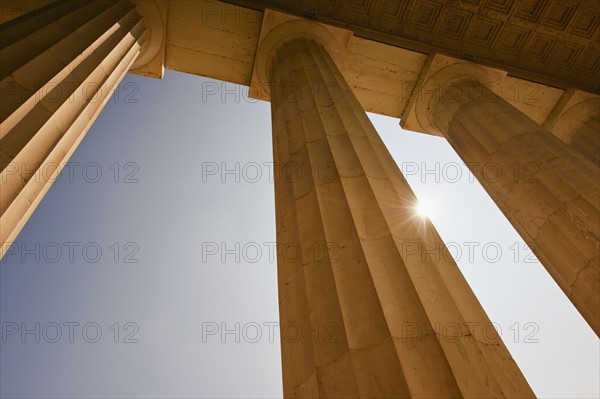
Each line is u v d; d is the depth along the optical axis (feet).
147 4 64.80
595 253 46.60
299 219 32.73
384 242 28.22
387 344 21.59
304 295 27.55
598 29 77.97
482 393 19.83
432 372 20.45
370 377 20.86
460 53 76.74
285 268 31.55
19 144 31.19
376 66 76.07
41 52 38.22
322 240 29.48
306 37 66.59
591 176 51.47
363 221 30.17
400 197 33.65
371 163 36.99
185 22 68.08
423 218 31.99
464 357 21.26
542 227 53.01
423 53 74.84
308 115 44.98
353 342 22.56
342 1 71.41
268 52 67.92
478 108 69.05
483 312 25.71
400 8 73.51
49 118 35.01
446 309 24.03
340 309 24.34
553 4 75.10
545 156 56.18
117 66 52.85
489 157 63.10
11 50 35.70
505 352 23.11
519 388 21.20
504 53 79.97
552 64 82.02
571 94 80.02
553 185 53.26
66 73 39.99
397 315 23.26
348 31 69.05
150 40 67.46
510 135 61.82
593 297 46.34
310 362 23.90
